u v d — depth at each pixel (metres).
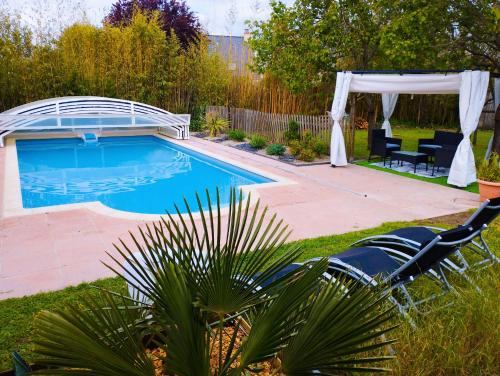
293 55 10.93
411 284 3.62
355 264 3.18
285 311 1.56
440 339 2.63
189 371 1.46
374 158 11.30
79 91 14.93
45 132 14.23
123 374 1.39
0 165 9.48
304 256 4.49
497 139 9.88
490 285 3.63
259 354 1.52
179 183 9.45
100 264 4.35
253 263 1.73
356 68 11.58
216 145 13.34
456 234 3.35
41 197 8.23
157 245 1.72
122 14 23.38
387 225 5.71
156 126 15.16
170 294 1.46
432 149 10.03
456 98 17.97
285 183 8.34
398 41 8.95
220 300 1.58
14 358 1.74
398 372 2.36
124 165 11.33
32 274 4.09
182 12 25.11
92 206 6.51
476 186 8.23
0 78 13.70
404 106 19.34
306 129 12.15
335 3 10.40
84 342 1.37
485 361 2.60
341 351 1.51
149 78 16.19
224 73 16.61
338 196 7.37
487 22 8.93
